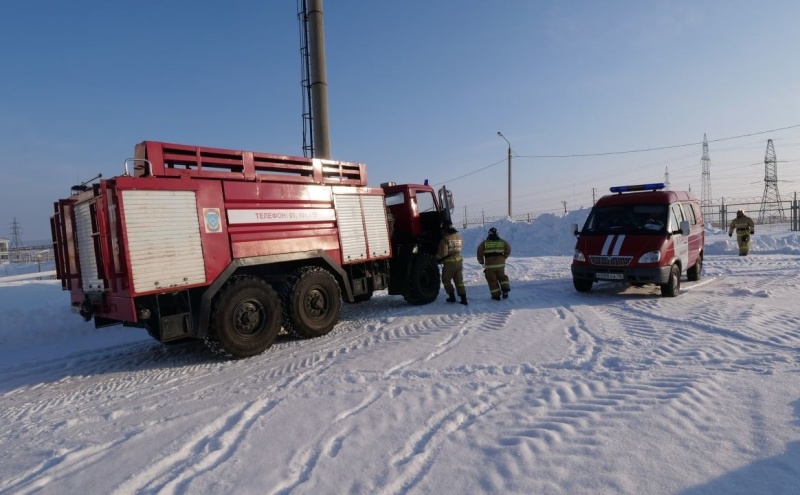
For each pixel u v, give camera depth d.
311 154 13.43
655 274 8.54
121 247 5.46
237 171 6.65
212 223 6.23
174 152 6.01
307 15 12.95
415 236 9.71
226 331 6.11
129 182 5.50
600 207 10.09
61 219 6.74
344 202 8.16
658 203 9.43
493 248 9.58
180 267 5.87
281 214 7.09
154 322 6.21
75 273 6.61
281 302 6.98
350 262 8.12
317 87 12.95
